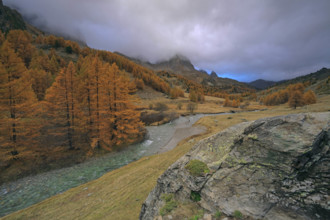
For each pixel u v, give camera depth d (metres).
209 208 4.62
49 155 19.17
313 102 56.38
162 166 14.94
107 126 22.56
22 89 16.41
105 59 144.12
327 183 3.74
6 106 15.64
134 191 10.71
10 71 15.70
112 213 8.52
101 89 21.30
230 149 5.97
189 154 7.10
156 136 34.19
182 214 4.77
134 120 26.19
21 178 15.23
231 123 42.75
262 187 4.40
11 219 9.62
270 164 4.68
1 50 15.32
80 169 17.94
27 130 17.91
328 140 4.21
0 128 15.51
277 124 5.16
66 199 11.48
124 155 22.56
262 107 103.06
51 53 95.44
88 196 11.51
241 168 5.12
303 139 4.40
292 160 4.33
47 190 13.83
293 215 3.58
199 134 34.88
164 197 5.78
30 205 11.88
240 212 4.07
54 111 20.16
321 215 3.37
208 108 96.44
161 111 61.16
